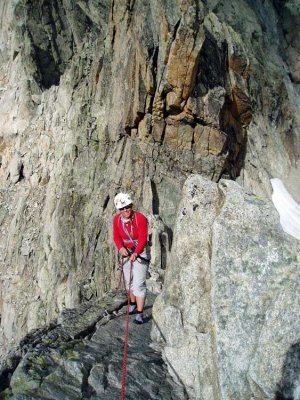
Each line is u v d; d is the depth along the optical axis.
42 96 28.80
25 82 29.05
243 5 27.03
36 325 22.05
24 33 28.33
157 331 7.75
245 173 22.22
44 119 27.47
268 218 6.12
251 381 5.51
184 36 17.48
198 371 6.28
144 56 18.95
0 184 29.12
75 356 7.25
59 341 7.82
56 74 29.16
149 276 12.29
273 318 5.57
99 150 22.55
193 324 6.51
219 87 19.88
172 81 18.31
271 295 5.71
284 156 24.41
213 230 6.19
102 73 23.73
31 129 28.12
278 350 5.43
